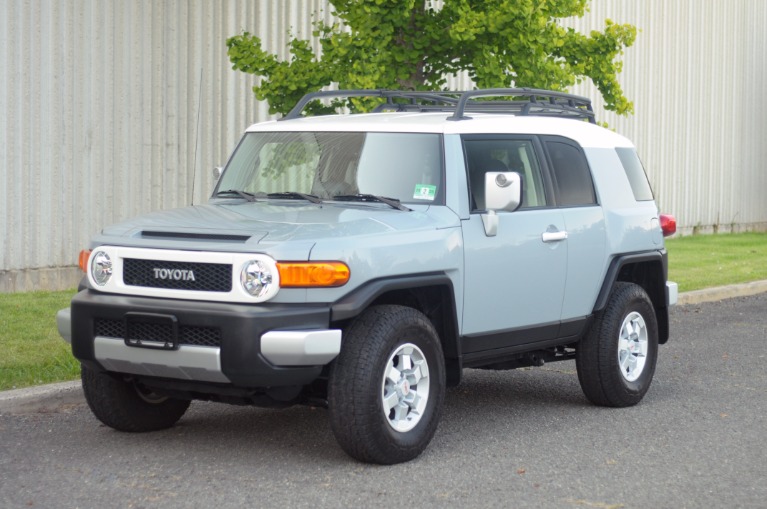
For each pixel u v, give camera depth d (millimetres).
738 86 28938
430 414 7703
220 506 6578
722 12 28109
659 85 26141
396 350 7438
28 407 8891
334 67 13594
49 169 14445
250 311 7023
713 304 16531
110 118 15047
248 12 16438
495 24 12961
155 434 8344
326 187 8430
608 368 9352
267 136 8945
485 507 6637
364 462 7547
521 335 8695
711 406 9602
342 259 7211
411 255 7641
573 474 7387
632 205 9898
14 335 10930
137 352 7336
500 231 8391
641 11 25344
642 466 7609
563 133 9422
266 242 7156
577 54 14352
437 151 8258
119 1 15016
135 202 15391
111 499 6684
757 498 6887
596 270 9328
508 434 8531
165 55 15578
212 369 7090
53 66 14406
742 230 29500
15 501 6613
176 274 7305
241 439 8219
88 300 7535
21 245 14227
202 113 16062
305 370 7156
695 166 27531
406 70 13578
